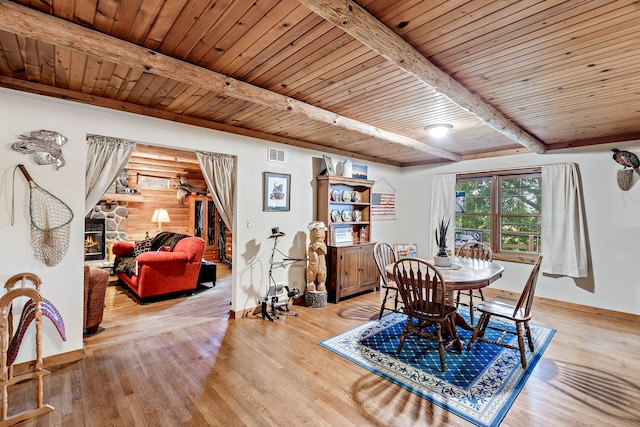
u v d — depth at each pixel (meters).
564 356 2.79
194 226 7.43
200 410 2.03
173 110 3.18
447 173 5.56
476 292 4.93
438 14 1.61
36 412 1.94
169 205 7.35
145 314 3.91
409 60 1.90
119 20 1.69
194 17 1.65
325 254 4.32
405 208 6.18
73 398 2.14
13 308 2.43
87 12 1.62
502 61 2.11
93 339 3.12
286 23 1.71
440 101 2.89
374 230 5.65
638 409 2.05
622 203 3.92
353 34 1.62
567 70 2.23
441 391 2.25
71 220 2.67
